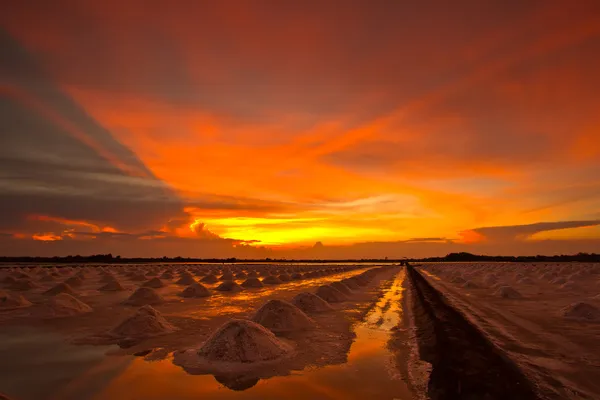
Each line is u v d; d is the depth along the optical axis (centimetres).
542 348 638
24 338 721
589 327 822
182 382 487
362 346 665
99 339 711
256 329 630
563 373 507
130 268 3944
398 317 976
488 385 462
